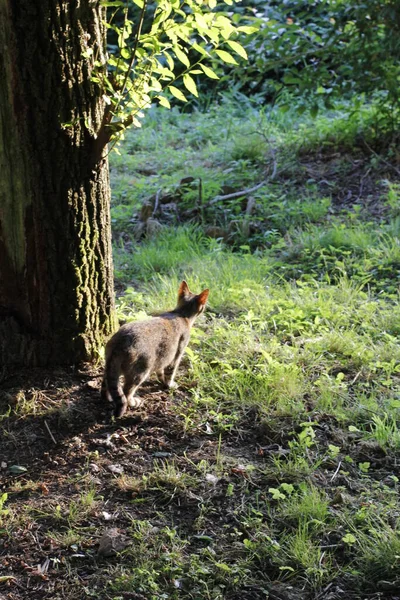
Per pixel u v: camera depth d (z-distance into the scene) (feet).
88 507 14.40
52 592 12.70
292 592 12.60
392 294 23.68
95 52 17.19
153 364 17.29
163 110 46.32
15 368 18.15
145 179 34.83
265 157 35.88
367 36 33.30
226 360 19.26
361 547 13.33
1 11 16.11
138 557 13.23
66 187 17.21
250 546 13.38
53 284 17.69
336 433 16.58
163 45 16.75
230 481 15.16
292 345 20.47
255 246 28.76
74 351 18.25
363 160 34.32
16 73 16.40
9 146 16.89
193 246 28.19
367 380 18.86
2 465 15.70
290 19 40.88
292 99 41.57
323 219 29.84
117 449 16.14
